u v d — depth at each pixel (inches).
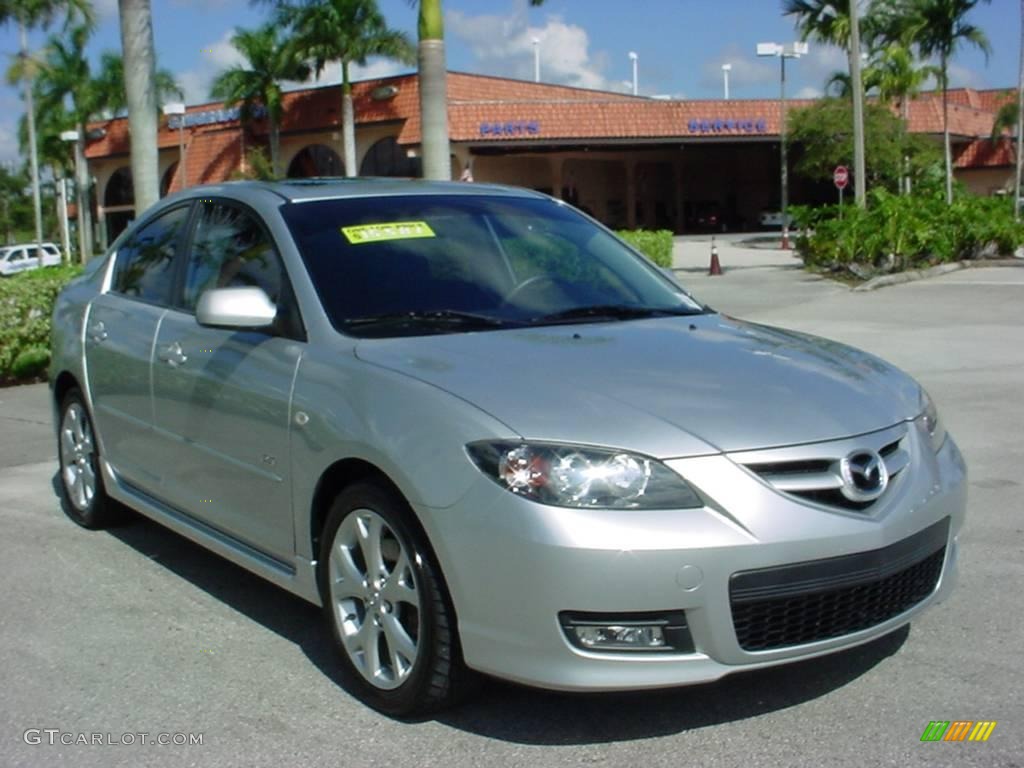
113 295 239.6
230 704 162.6
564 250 207.2
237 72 1813.5
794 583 138.1
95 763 146.6
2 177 3393.2
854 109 1046.4
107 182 2313.0
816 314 650.8
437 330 174.6
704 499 136.5
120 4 583.5
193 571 223.0
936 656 172.7
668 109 1904.5
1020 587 202.4
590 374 154.6
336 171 1972.2
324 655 179.8
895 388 168.9
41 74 2007.9
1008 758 141.7
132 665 177.5
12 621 197.3
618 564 132.9
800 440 143.4
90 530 253.0
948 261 951.6
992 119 2319.1
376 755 145.9
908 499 150.3
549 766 141.6
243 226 202.7
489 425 142.0
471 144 1833.2
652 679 136.3
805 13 1498.5
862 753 143.3
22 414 402.0
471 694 151.5
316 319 174.9
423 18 585.6
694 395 149.8
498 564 137.3
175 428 203.6
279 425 171.8
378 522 154.4
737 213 2450.8
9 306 461.4
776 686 163.2
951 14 1605.6
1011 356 471.8
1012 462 295.7
